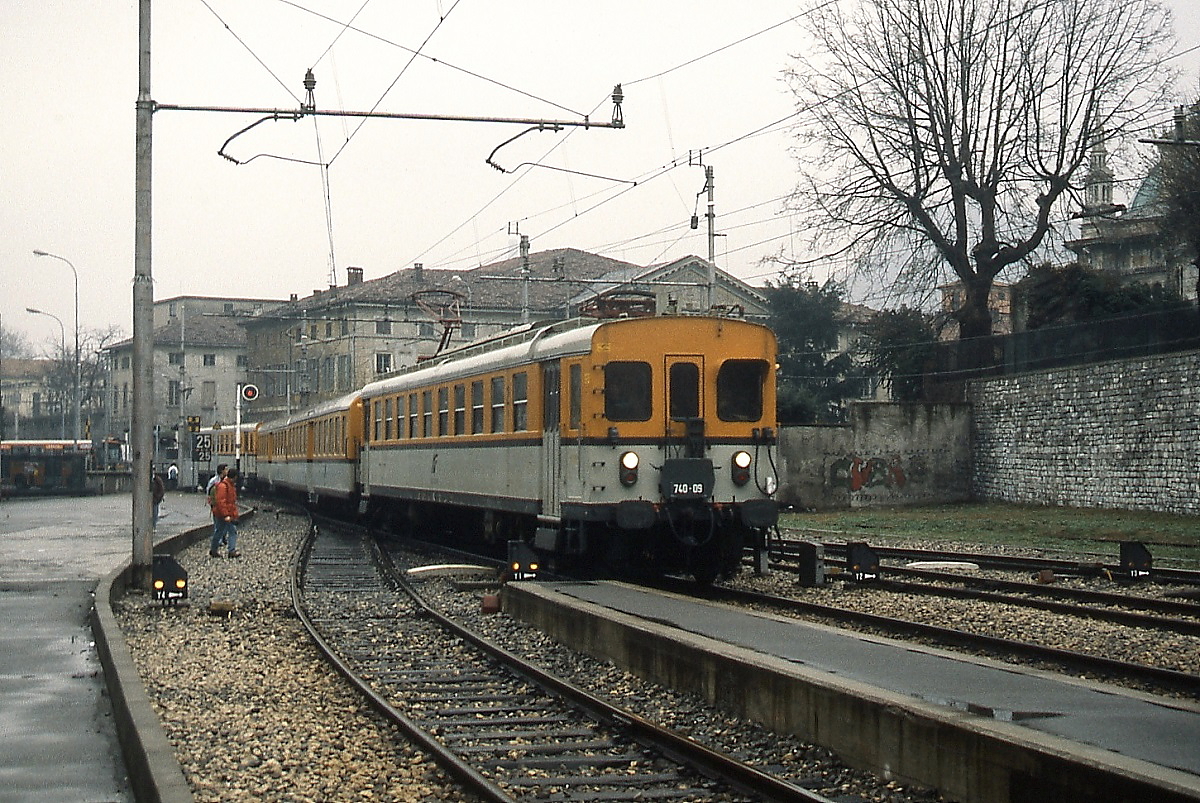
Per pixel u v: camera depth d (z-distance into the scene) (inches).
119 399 4493.1
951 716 294.7
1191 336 1347.2
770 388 724.0
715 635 455.5
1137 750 273.9
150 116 738.2
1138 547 772.0
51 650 534.0
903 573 834.8
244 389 2332.7
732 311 756.6
